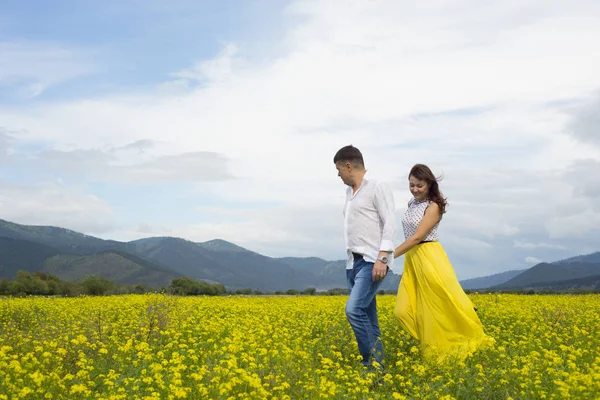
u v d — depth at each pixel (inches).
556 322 456.1
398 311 327.6
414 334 323.9
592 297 794.8
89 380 270.7
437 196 315.9
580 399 220.1
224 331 410.6
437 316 311.7
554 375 251.8
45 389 243.9
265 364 288.0
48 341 348.5
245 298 836.6
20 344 345.1
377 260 288.8
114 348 342.6
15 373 251.9
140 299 701.9
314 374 278.2
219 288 1604.3
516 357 294.7
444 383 267.3
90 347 336.8
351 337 390.9
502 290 1112.8
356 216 299.1
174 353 297.9
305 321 486.3
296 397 247.4
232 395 245.3
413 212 323.3
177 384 244.5
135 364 291.4
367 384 263.4
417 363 291.9
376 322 314.8
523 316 486.6
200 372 257.1
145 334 386.0
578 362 297.9
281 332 403.2
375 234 297.7
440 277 312.7
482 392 250.1
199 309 578.2
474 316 312.3
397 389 268.2
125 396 242.2
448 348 307.7
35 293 1317.7
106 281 1280.8
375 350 302.4
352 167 300.0
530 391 238.2
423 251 317.4
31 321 512.7
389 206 293.6
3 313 555.5
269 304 665.6
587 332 392.8
